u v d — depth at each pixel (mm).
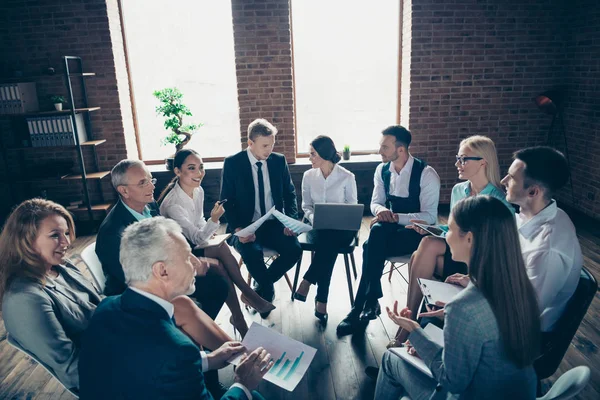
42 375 2549
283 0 4887
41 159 5180
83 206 5148
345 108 5500
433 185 2994
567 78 5168
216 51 5266
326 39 5266
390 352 1818
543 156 1804
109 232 2162
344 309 3168
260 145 3043
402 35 5328
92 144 4832
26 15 4785
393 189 3100
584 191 4957
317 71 5363
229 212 3178
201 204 3014
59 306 1696
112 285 2182
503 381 1359
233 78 5344
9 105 4633
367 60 5371
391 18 5285
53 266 1859
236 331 2912
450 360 1377
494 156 2477
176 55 5289
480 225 1359
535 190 1825
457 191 2770
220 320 3059
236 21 4934
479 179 2516
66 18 4805
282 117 5203
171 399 1203
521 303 1315
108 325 1283
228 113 5445
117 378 1206
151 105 5438
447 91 5203
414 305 2531
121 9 5148
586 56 4797
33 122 4742
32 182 5207
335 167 3254
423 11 4965
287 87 5121
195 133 5484
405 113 5395
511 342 1311
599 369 2422
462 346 1345
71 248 4512
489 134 5363
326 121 5539
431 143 5352
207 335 1915
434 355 1548
